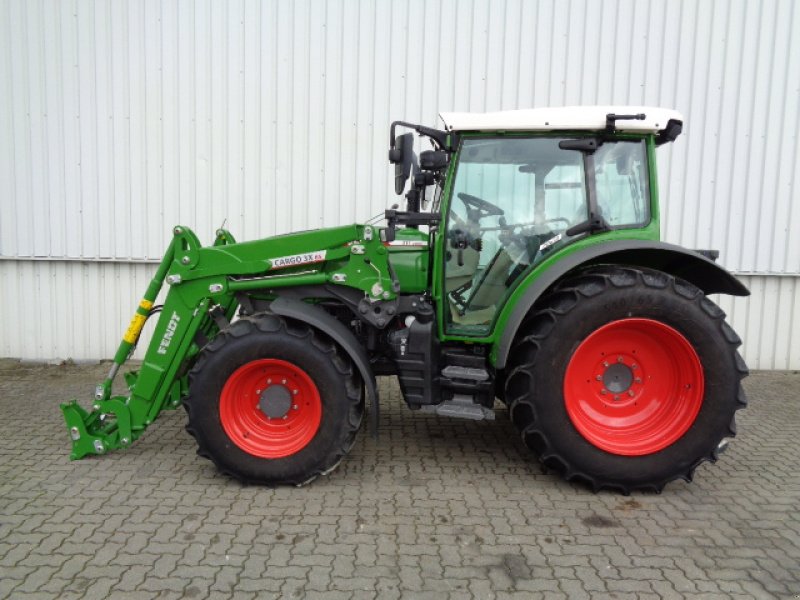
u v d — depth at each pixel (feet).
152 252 18.98
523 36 18.13
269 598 7.39
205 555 8.32
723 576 8.02
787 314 19.35
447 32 18.15
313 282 10.96
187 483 10.64
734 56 18.15
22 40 18.19
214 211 18.84
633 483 10.34
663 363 10.65
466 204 11.29
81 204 18.83
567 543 8.79
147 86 18.35
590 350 10.59
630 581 7.87
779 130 18.40
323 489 10.48
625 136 10.86
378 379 18.29
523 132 10.83
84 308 19.42
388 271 10.89
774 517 9.70
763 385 18.08
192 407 10.37
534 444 10.55
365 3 18.07
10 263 19.22
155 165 18.66
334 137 18.60
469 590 7.61
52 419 14.15
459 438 13.15
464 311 11.62
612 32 18.10
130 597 7.37
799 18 17.95
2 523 9.14
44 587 7.55
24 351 19.57
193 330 11.08
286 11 18.10
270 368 10.52
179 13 18.08
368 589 7.59
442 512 9.67
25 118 18.47
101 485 10.52
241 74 18.34
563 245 11.04
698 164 18.60
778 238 18.81
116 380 17.80
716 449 10.31
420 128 11.07
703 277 11.26
